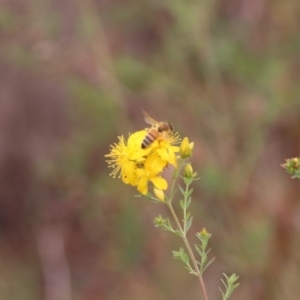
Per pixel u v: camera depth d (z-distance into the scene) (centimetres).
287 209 902
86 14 921
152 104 957
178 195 923
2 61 1165
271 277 901
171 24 964
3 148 1392
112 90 921
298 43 951
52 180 1046
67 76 934
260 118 905
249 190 904
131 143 482
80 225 1167
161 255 1014
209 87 922
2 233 1277
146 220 990
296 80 950
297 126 930
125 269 1060
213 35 948
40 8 908
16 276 1212
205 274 1007
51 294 1170
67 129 1305
